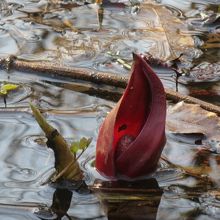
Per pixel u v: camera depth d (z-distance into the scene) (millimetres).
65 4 6574
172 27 5984
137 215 3092
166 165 3549
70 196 3205
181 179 3424
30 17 6125
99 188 3270
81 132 3842
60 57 5148
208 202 3219
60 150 3219
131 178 3373
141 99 3260
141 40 5656
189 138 3926
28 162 3477
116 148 3336
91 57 5191
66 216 3037
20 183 3283
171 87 4754
